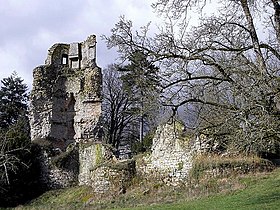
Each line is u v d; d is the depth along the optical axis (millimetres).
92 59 41094
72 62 42812
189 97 11953
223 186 22984
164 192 25953
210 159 25250
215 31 11828
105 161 30641
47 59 41719
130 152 46250
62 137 40250
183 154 27594
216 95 11953
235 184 22750
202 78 11516
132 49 12172
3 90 55750
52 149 34688
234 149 12297
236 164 24719
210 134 12094
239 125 11328
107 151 31516
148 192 26922
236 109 11102
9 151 29281
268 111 10539
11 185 31297
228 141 13570
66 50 42719
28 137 34125
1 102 54969
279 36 11164
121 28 12258
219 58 11750
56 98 40844
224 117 11555
